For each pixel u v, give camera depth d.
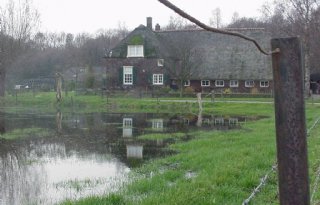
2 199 12.47
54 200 12.27
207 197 8.99
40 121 35.53
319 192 8.63
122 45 60.41
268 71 59.06
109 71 60.34
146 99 53.00
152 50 59.41
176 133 26.50
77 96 57.16
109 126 31.66
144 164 16.92
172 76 60.12
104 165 17.53
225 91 58.41
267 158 13.26
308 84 54.31
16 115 41.06
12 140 25.14
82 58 100.25
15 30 58.53
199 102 44.59
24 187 14.01
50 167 17.42
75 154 20.31
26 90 67.81
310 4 54.81
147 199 9.09
